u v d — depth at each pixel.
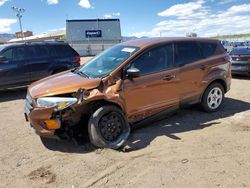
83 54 44.97
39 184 3.70
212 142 4.74
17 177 3.90
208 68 6.11
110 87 4.74
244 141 4.75
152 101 5.26
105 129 4.64
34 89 4.93
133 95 4.98
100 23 46.19
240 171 3.80
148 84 5.14
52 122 4.40
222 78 6.35
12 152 4.69
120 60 5.08
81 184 3.65
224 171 3.81
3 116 6.93
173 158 4.21
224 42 31.16
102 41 46.28
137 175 3.79
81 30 45.75
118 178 3.75
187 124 5.67
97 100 4.61
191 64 5.83
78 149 4.69
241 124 5.61
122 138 4.76
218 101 6.48
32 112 4.50
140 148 4.61
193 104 6.04
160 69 5.38
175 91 5.59
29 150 4.75
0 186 3.69
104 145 4.58
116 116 4.74
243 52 11.52
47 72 10.08
